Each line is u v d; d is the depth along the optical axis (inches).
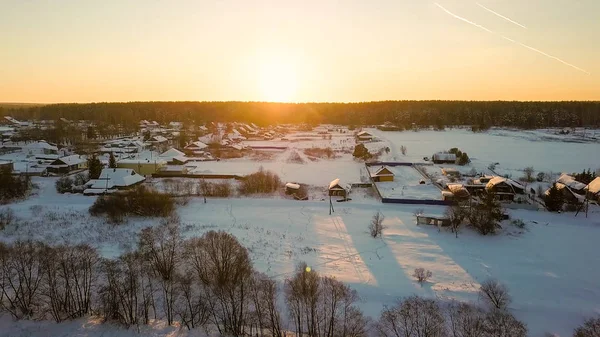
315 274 1253.7
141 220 2058.3
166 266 1358.3
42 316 1178.0
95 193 2561.5
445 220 1953.7
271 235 1857.8
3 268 1234.0
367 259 1601.9
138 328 1128.8
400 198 2449.6
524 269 1514.5
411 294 1301.7
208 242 1381.6
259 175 2768.2
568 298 1298.0
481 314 1151.0
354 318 1095.0
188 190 2632.9
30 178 2869.1
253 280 1242.6
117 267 1348.4
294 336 1073.5
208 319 1171.9
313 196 2603.3
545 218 2114.9
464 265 1545.3
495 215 1900.8
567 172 3262.8
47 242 1711.4
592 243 1776.6
